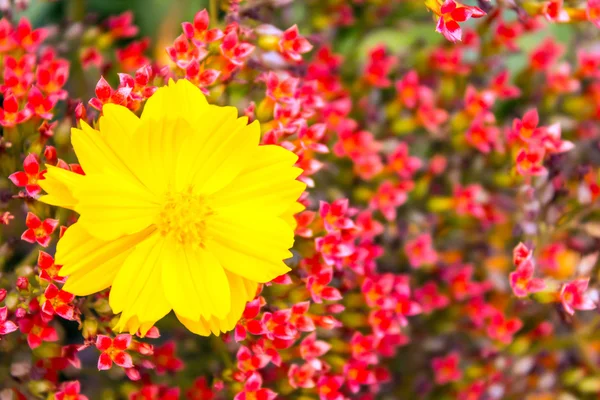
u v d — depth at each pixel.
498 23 0.50
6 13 0.46
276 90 0.43
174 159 0.40
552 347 0.50
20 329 0.42
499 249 0.51
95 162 0.39
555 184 0.48
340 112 0.49
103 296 0.41
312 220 0.43
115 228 0.39
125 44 0.53
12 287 0.42
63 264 0.39
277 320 0.42
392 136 0.51
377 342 0.46
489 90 0.50
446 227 0.51
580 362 0.50
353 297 0.46
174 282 0.40
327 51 0.51
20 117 0.42
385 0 0.52
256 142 0.40
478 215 0.50
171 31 0.52
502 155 0.49
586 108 0.52
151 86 0.42
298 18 0.52
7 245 0.42
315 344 0.44
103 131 0.39
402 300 0.47
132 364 0.41
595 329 0.50
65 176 0.38
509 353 0.50
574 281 0.44
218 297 0.40
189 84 0.40
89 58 0.49
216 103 0.43
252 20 0.44
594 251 0.49
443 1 0.41
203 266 0.40
